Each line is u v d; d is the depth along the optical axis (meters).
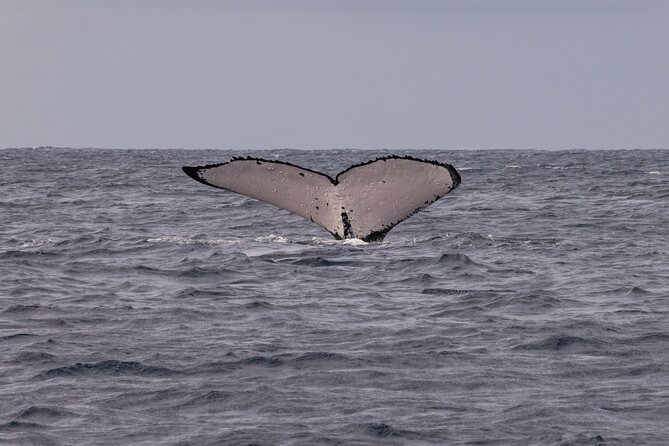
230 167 91.25
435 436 44.66
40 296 78.19
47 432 45.00
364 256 94.56
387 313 71.94
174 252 101.44
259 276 87.25
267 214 153.75
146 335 64.44
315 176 92.88
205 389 51.69
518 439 44.16
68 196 190.62
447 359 58.19
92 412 47.88
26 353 59.09
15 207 165.50
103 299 76.94
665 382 53.06
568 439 43.75
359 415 47.44
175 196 191.00
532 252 101.38
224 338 63.56
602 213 150.62
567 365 56.81
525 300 75.62
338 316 70.75
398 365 56.84
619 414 47.38
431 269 89.94
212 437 44.34
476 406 48.88
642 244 111.25
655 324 67.19
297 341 62.72
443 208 162.25
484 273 88.69
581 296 78.44
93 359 57.81
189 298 77.19
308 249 100.38
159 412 48.09
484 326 66.88
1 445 43.28
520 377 54.31
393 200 93.19
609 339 62.84
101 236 116.44
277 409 48.47
